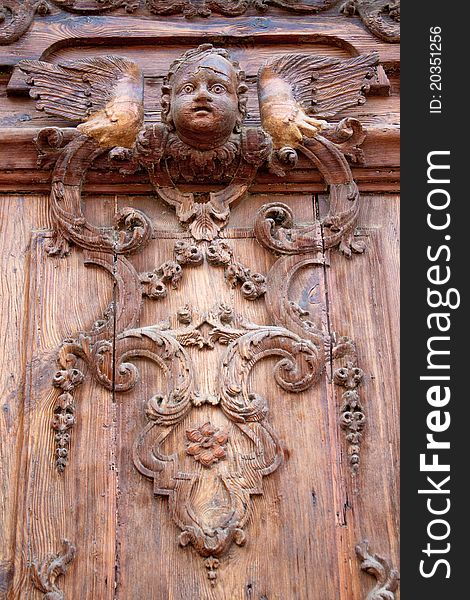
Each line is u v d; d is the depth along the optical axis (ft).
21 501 5.63
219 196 6.57
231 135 6.50
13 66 7.11
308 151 6.68
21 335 6.19
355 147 6.74
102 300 6.25
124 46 7.33
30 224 6.57
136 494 5.66
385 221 6.67
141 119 6.72
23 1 7.34
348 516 5.65
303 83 6.97
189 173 6.56
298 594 5.44
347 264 6.44
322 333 6.15
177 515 5.57
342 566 5.52
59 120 6.91
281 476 5.74
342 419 5.90
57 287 6.29
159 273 6.31
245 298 6.25
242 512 5.59
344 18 7.48
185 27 7.37
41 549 5.51
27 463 5.73
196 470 5.71
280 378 5.97
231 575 5.46
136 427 5.84
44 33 7.27
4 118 6.93
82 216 6.46
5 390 6.01
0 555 5.51
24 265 6.43
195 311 6.20
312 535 5.59
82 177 6.59
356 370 6.05
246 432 5.81
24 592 5.40
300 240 6.42
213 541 5.49
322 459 5.79
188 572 5.46
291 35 7.36
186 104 6.25
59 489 5.66
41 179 6.68
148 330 6.09
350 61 7.07
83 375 5.97
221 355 6.05
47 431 5.83
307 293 6.31
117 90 6.81
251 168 6.56
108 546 5.52
